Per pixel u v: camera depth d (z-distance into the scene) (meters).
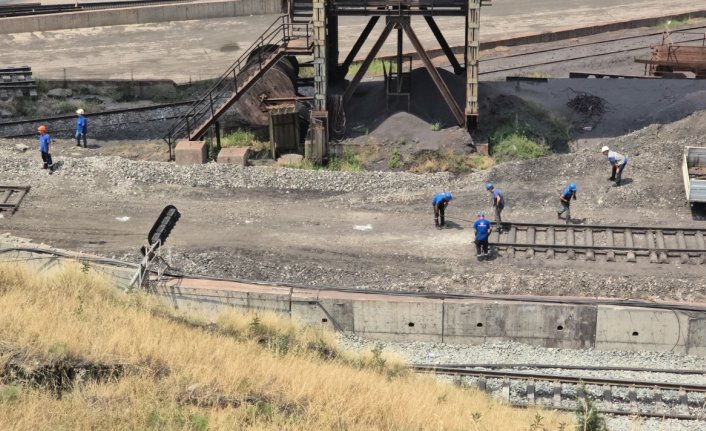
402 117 60.53
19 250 42.88
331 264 44.66
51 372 26.02
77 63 81.62
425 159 57.25
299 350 33.75
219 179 54.53
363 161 58.12
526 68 79.06
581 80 68.88
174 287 41.53
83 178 54.28
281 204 51.59
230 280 42.41
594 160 53.97
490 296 40.69
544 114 61.78
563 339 40.09
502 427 27.95
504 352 39.62
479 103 62.72
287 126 59.75
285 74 60.91
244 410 25.38
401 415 27.59
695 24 93.50
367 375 31.89
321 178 54.59
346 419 26.33
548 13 99.75
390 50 84.50
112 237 47.34
